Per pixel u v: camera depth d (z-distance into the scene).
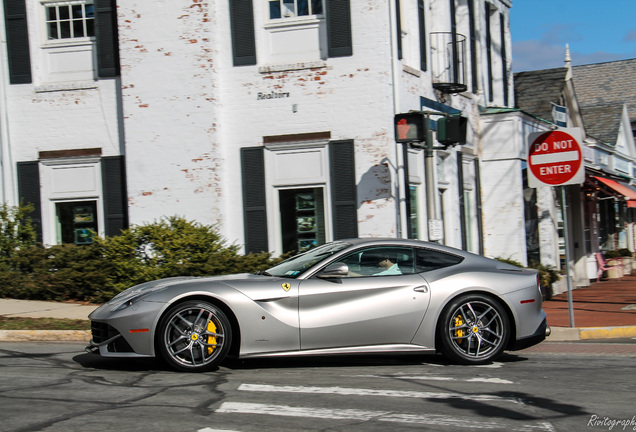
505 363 8.37
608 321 12.23
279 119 13.95
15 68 14.86
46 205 14.80
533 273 8.45
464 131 11.02
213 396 6.36
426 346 7.94
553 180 11.18
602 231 26.70
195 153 13.88
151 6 13.95
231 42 14.07
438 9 16.58
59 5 14.90
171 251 12.62
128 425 5.35
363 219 13.66
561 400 6.33
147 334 7.32
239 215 14.09
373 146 13.62
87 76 14.83
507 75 21.25
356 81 13.69
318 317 7.64
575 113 23.66
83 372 7.47
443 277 8.08
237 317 7.47
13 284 12.89
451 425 5.46
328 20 13.79
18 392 6.44
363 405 6.07
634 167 32.59
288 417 5.66
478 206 17.58
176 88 13.91
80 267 12.73
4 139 14.84
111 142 14.59
